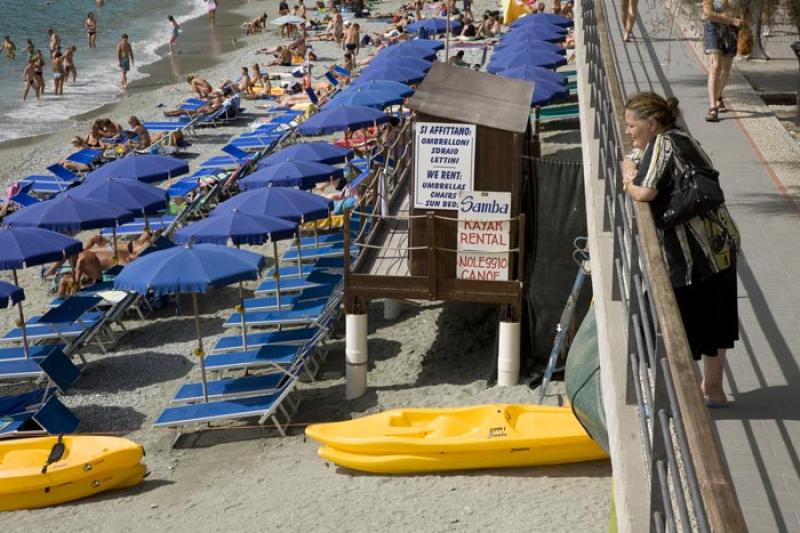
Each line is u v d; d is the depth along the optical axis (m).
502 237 13.87
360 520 10.58
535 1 47.66
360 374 14.41
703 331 5.73
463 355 15.62
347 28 47.12
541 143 23.81
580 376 7.47
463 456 11.59
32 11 67.19
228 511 11.23
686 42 16.59
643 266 5.20
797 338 6.80
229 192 25.11
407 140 22.09
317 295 17.16
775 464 5.33
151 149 29.67
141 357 16.73
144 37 57.88
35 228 16.22
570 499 10.59
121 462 12.25
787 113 13.41
